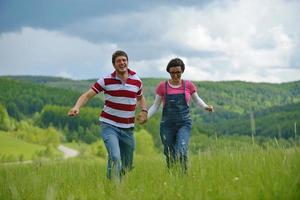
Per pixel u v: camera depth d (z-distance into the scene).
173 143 10.83
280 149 8.95
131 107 10.04
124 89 9.91
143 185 7.42
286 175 6.31
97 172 11.22
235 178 6.85
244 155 9.69
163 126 10.84
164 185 7.10
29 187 8.03
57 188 8.28
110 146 9.63
